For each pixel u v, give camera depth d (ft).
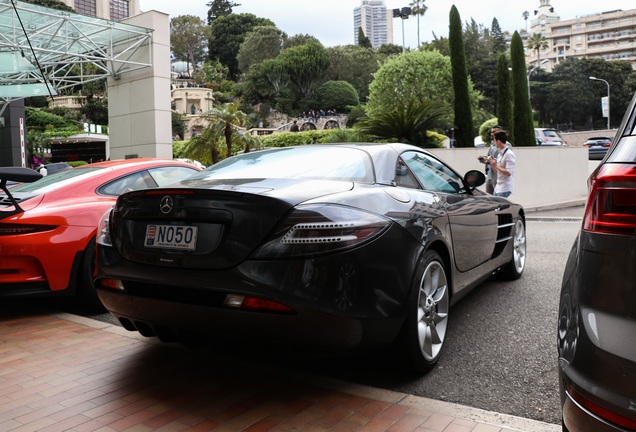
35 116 239.91
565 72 294.46
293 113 314.55
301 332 7.63
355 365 10.12
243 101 329.11
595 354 4.80
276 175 9.83
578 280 5.29
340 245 7.75
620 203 4.90
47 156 167.63
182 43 431.43
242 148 80.23
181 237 8.32
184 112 312.71
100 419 8.01
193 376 9.61
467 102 61.31
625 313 4.76
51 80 64.39
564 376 5.15
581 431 4.87
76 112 267.18
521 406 8.32
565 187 48.49
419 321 9.21
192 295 8.17
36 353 10.98
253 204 7.86
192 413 8.15
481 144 77.41
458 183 13.41
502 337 11.47
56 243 13.48
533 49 393.91
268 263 7.60
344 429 7.53
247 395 8.77
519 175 45.24
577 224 31.35
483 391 8.89
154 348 11.18
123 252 9.05
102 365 10.24
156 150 56.65
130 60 58.39
